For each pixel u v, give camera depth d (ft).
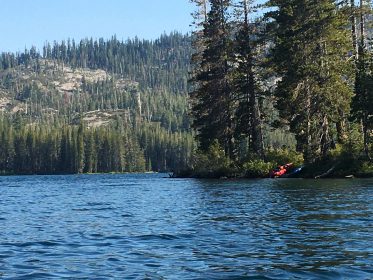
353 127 145.59
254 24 167.12
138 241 43.34
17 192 137.49
